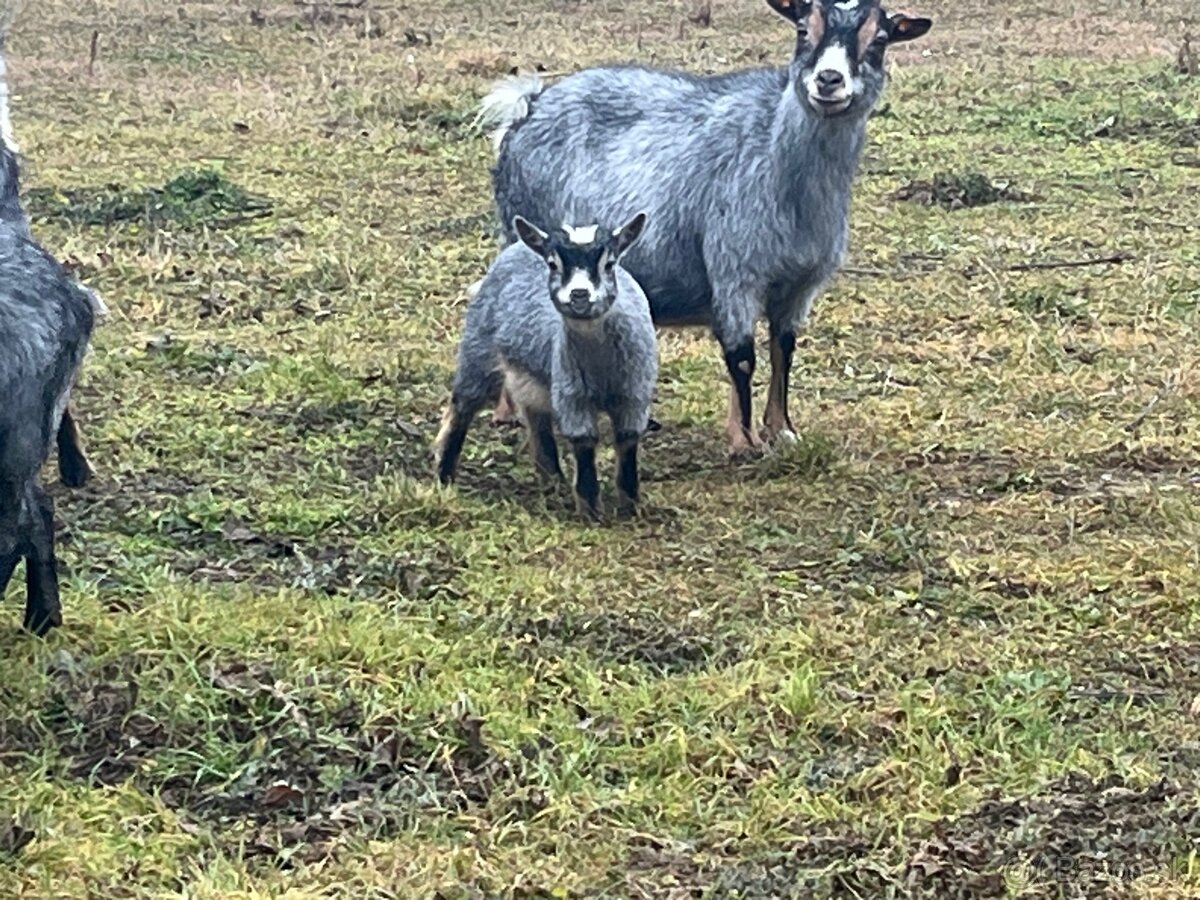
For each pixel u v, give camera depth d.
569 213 4.90
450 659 3.91
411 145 7.59
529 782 3.62
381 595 4.14
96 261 6.06
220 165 7.30
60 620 3.95
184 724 3.70
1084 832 3.50
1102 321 5.66
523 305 4.48
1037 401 5.08
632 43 10.55
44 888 3.39
